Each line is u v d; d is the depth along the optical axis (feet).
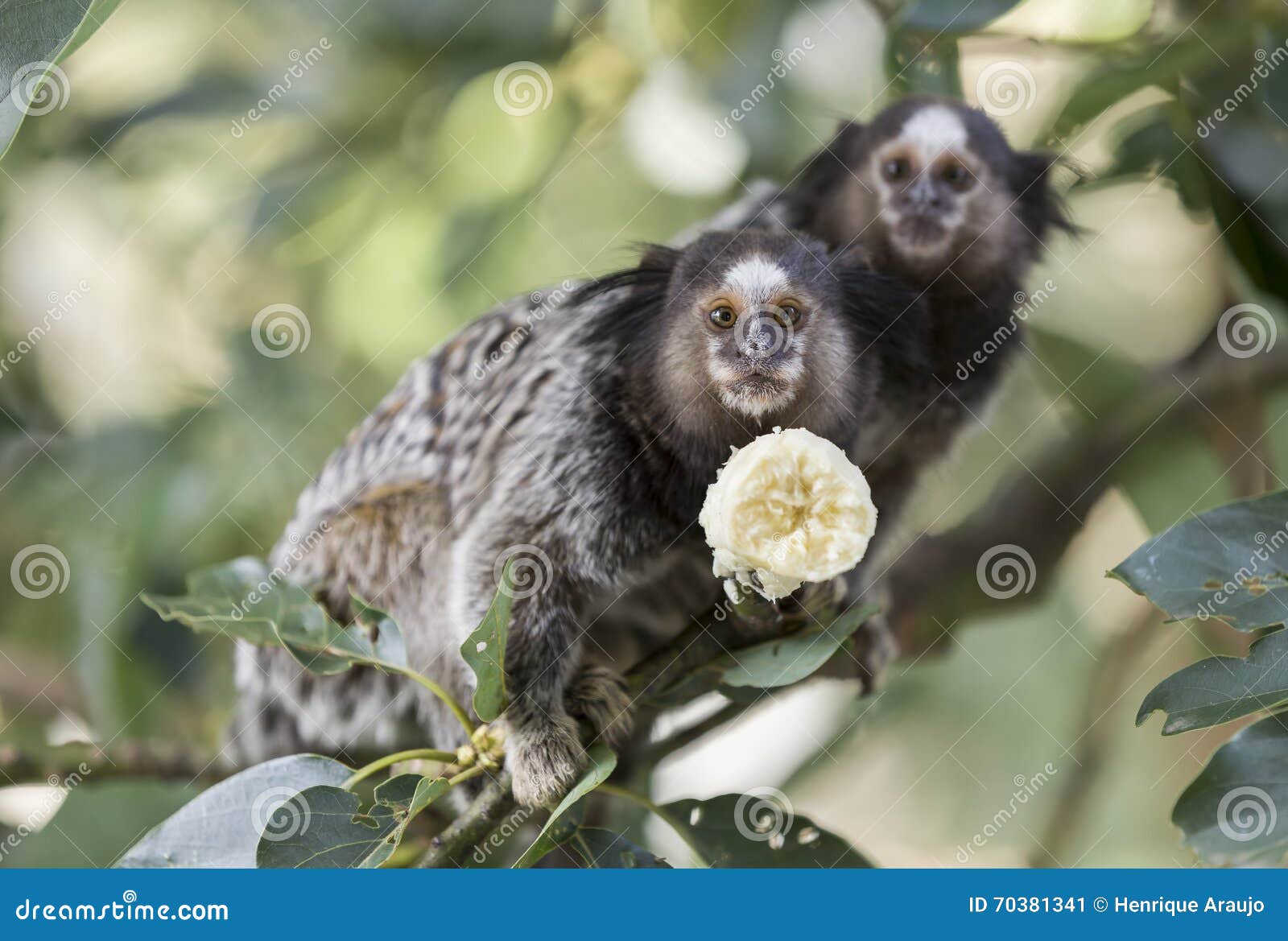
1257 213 2.85
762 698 2.82
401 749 2.89
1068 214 3.00
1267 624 2.52
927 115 2.91
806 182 2.97
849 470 2.57
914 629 3.02
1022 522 3.03
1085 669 3.25
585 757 2.66
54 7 2.43
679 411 2.74
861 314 2.80
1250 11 2.84
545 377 2.82
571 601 2.76
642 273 2.80
